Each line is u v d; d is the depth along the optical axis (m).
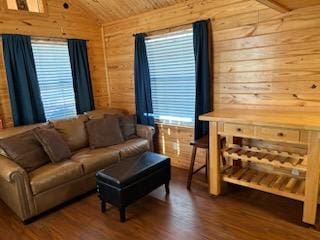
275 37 2.61
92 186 3.05
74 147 3.38
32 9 3.55
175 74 3.59
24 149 2.76
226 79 3.05
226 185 3.05
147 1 3.44
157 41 3.68
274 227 2.24
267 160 2.45
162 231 2.28
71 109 4.14
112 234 2.28
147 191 2.65
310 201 2.17
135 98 4.05
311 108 2.53
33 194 2.51
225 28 2.94
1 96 3.33
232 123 2.46
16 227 2.46
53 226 2.45
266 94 2.78
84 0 3.86
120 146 3.44
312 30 2.39
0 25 3.23
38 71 3.70
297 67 2.54
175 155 3.82
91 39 4.26
